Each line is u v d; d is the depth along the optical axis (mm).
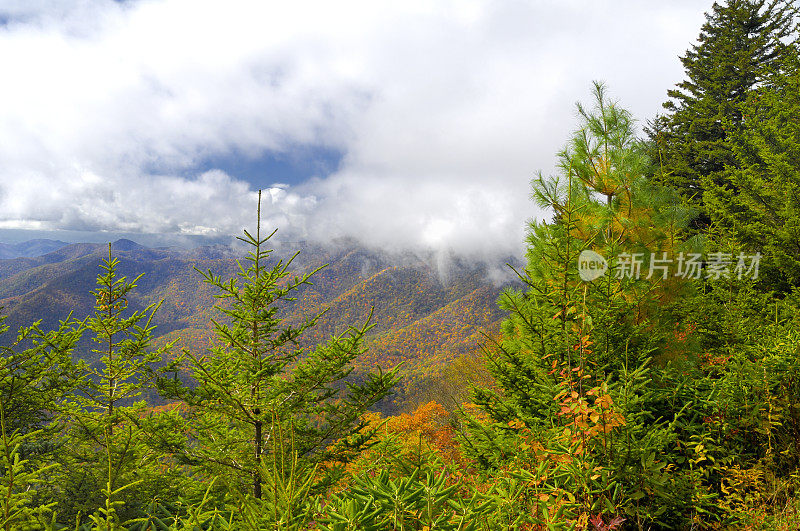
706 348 4902
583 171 4719
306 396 3447
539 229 4543
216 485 3146
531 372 3959
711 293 6012
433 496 1686
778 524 2746
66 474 3564
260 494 3070
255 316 3254
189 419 3541
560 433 2916
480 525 1785
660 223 4559
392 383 3455
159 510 3396
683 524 2902
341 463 3336
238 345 3375
